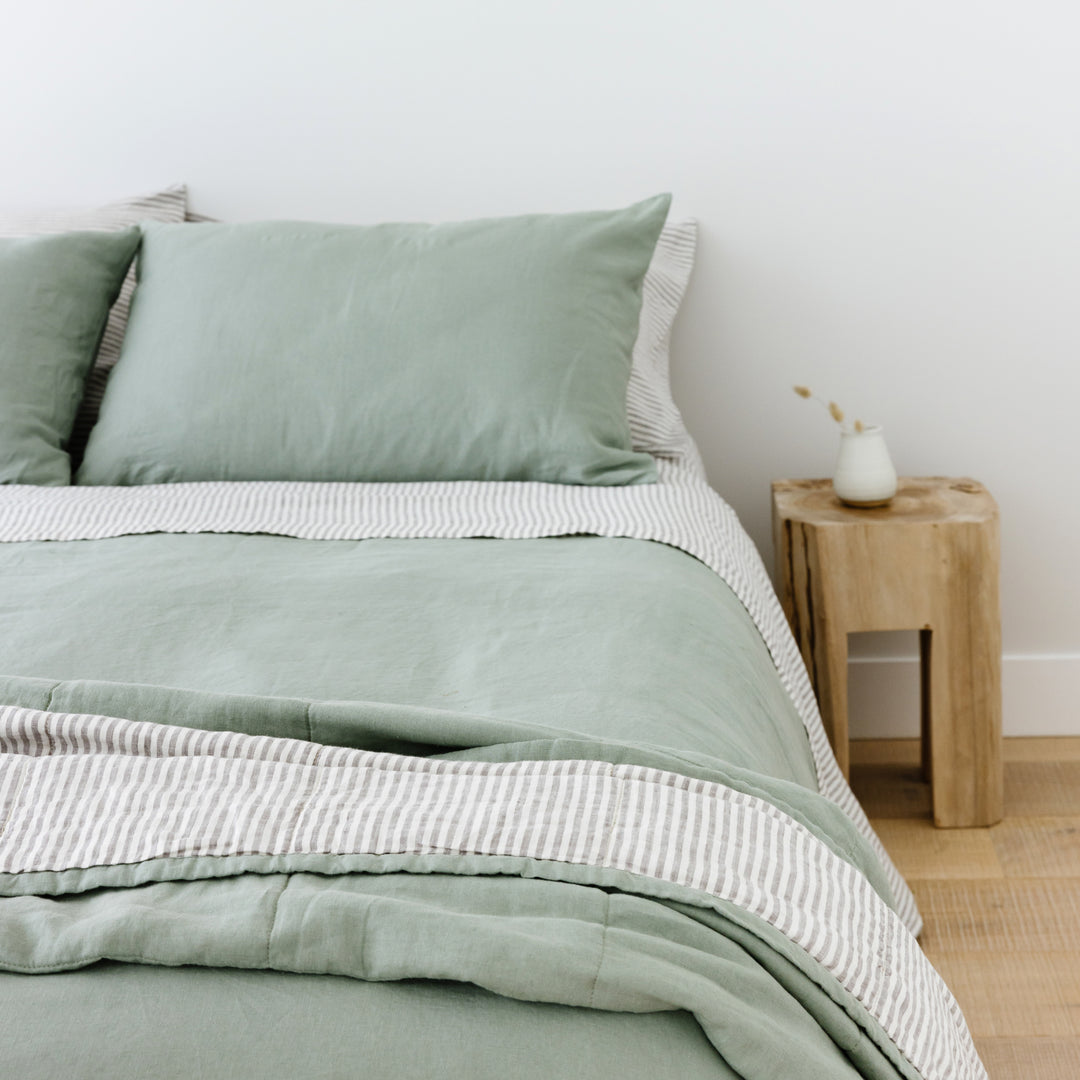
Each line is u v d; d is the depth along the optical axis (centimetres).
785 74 210
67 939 77
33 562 151
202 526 161
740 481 232
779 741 127
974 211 213
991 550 190
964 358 221
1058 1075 149
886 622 194
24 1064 70
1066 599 231
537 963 73
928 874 191
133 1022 72
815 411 227
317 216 226
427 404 174
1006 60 206
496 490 171
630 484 174
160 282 188
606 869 82
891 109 210
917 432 226
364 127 221
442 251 182
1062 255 214
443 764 91
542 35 213
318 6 216
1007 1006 161
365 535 158
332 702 99
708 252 220
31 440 180
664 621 128
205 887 83
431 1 214
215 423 178
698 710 112
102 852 86
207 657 123
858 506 201
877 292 219
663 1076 71
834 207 216
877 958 87
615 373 181
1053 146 209
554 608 131
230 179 226
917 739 236
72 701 101
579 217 186
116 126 225
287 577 143
